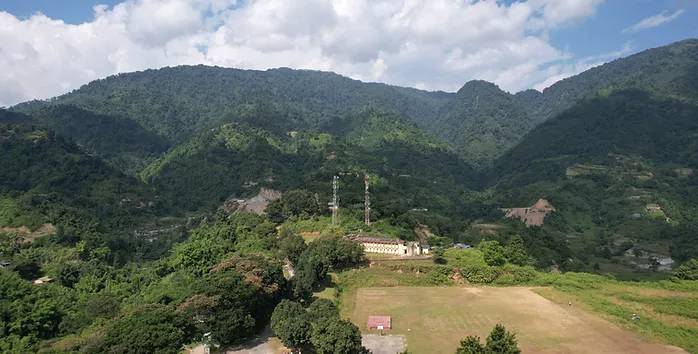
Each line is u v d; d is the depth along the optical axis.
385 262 148.38
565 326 106.38
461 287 138.12
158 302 106.94
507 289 136.25
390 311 116.25
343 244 145.00
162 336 79.75
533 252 181.62
